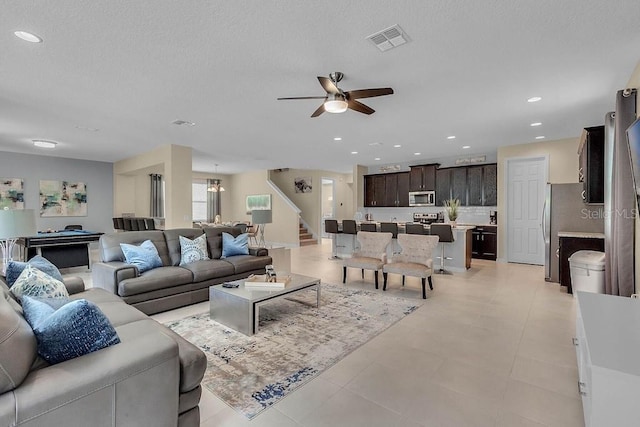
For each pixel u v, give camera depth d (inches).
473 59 104.3
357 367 93.2
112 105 149.2
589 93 134.2
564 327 123.0
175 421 58.9
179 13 79.4
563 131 203.2
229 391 81.1
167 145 242.1
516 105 150.3
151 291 135.9
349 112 160.4
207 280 156.6
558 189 192.9
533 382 85.1
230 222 395.2
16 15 79.2
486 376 88.2
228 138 219.1
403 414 72.4
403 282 187.0
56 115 164.7
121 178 335.9
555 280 194.2
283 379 86.7
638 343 54.0
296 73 115.0
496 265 250.4
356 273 225.1
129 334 66.0
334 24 84.4
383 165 348.2
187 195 247.1
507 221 260.7
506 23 83.9
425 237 178.5
